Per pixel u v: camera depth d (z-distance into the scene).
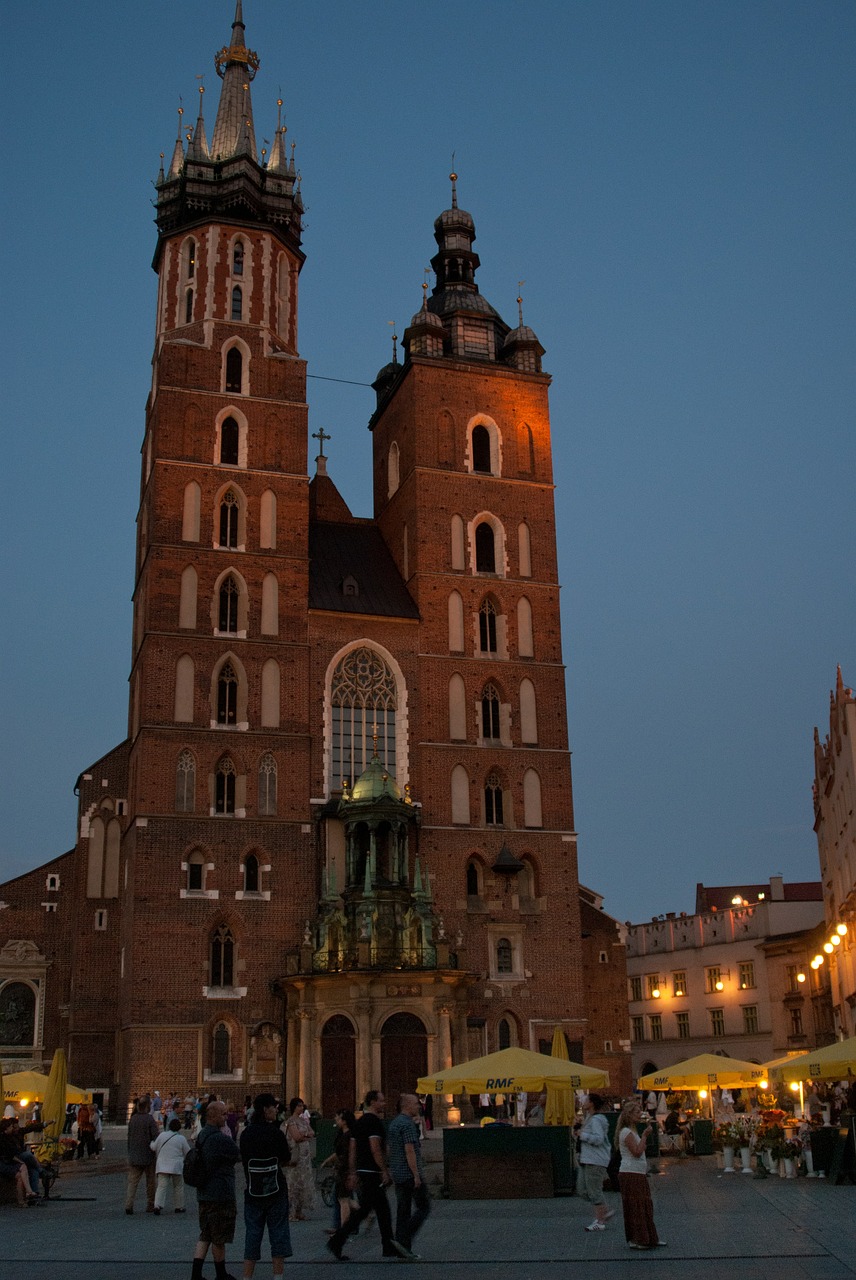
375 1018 61.16
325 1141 41.31
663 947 110.50
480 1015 68.31
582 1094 57.03
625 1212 23.44
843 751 67.12
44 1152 41.75
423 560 75.94
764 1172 39.59
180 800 67.12
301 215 82.56
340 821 69.19
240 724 69.31
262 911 66.56
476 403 80.19
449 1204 33.00
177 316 77.19
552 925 71.25
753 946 101.38
